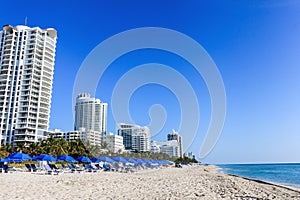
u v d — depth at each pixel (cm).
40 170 2583
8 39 7894
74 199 888
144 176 2370
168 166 5600
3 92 7438
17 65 7688
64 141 5644
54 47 8531
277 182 2792
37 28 8000
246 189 1506
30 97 7331
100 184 1402
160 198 970
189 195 1074
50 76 8156
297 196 1235
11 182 1366
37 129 7219
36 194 961
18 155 2558
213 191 1280
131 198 952
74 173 2402
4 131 7088
